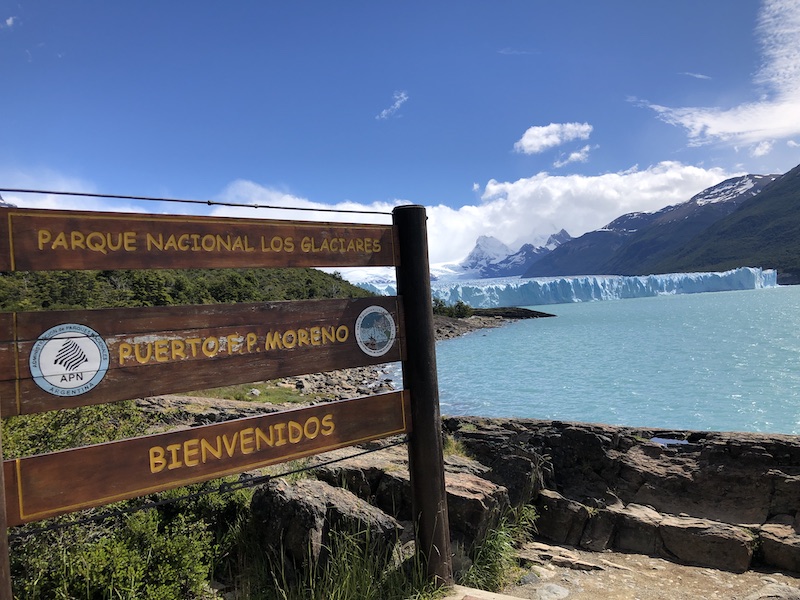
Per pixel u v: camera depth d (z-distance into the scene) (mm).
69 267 2713
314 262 3555
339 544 3977
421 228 4008
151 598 3229
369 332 3762
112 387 2783
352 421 3666
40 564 3281
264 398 18656
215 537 4473
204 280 55531
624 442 7332
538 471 6500
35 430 4016
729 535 5441
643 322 70688
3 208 2553
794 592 4691
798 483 5965
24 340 2555
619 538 6004
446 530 3988
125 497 2799
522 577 4844
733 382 28344
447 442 7641
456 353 45938
